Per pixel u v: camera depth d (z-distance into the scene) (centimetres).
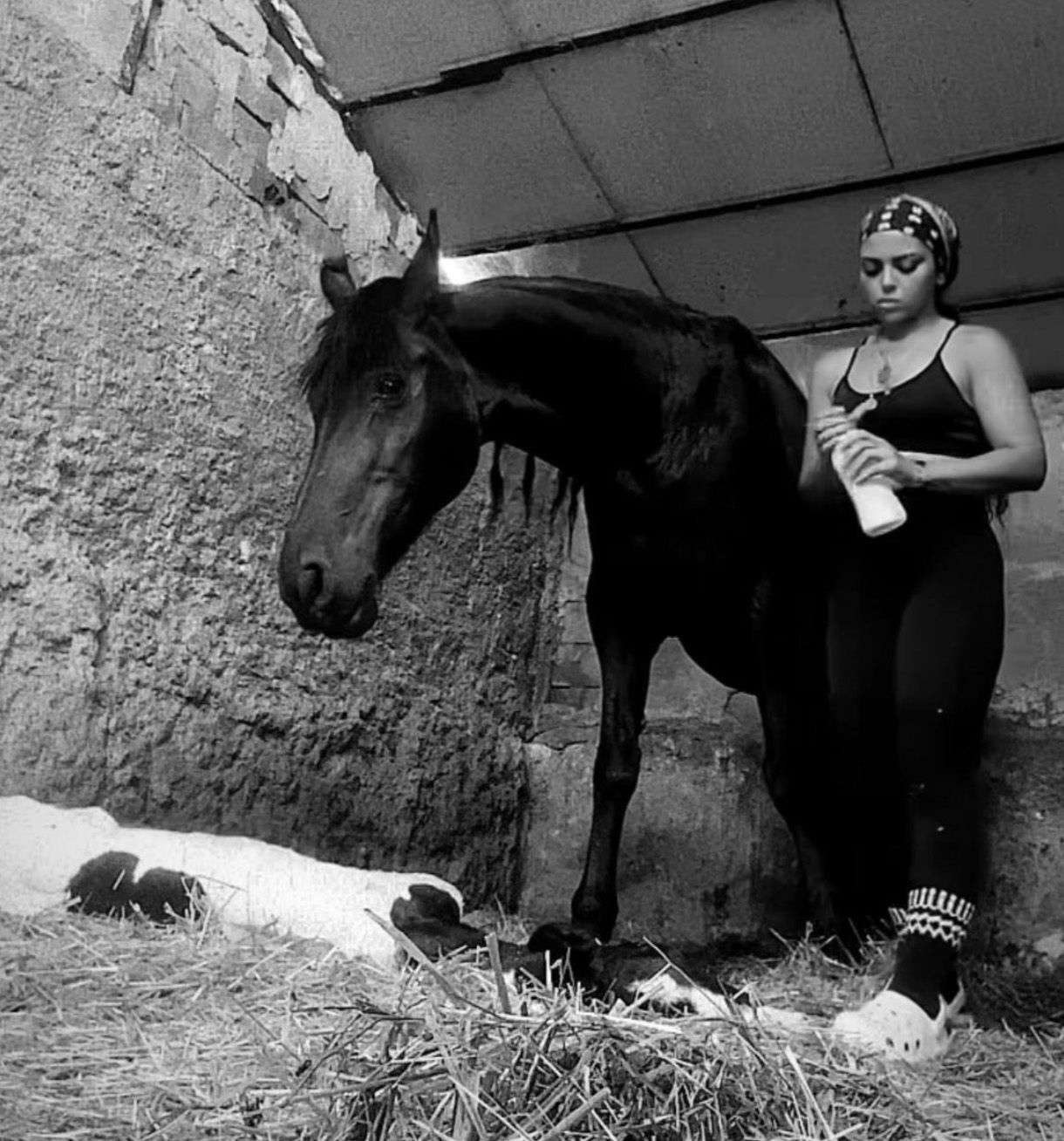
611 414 243
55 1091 122
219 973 166
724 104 333
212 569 287
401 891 227
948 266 200
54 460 247
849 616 195
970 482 179
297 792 308
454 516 386
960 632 180
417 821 355
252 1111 118
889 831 292
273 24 329
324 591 211
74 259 254
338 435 221
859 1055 147
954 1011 179
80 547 253
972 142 327
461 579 388
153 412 272
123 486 263
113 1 271
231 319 298
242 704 291
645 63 328
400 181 375
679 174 353
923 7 300
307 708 312
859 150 337
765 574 256
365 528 216
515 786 407
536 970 196
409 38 334
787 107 330
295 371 318
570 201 368
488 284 239
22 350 241
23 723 235
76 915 189
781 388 271
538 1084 118
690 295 390
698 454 248
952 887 175
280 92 329
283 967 173
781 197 352
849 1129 122
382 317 224
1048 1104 148
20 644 236
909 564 190
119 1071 129
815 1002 204
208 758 280
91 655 251
